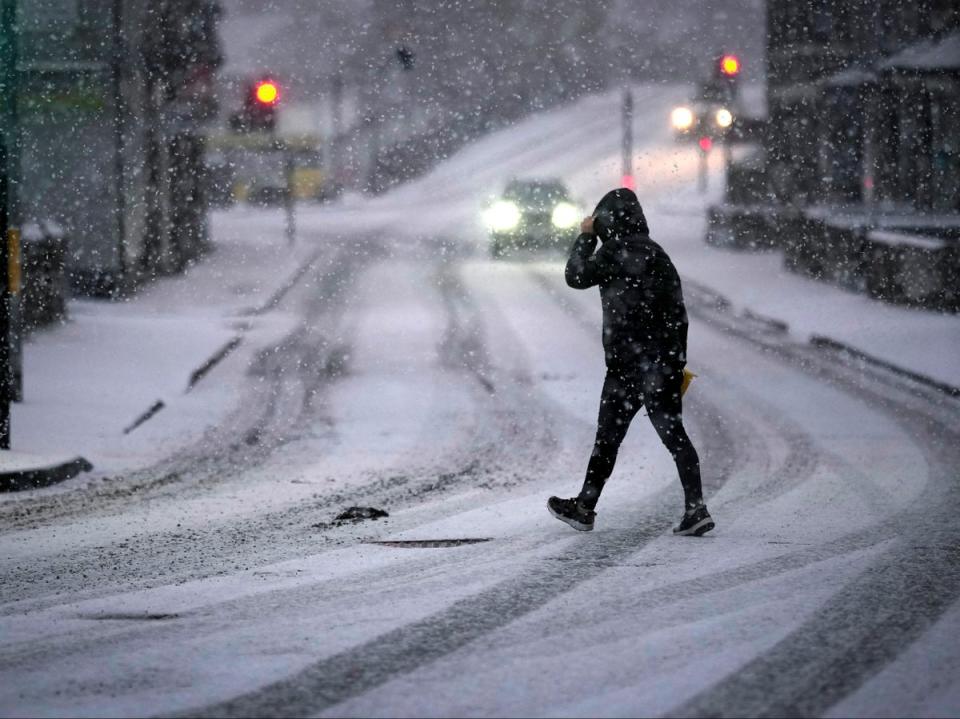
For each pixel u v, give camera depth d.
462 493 29.31
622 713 13.62
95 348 55.94
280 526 25.44
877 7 102.62
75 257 78.12
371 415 42.75
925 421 40.31
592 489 23.80
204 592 19.44
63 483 31.61
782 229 103.25
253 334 65.19
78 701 14.22
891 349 56.66
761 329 67.50
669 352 23.33
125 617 18.06
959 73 91.31
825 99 105.69
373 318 71.31
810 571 20.30
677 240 122.81
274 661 15.60
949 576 19.94
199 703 14.07
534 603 18.36
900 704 13.95
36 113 77.56
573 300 77.88
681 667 15.21
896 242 72.62
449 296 81.06
